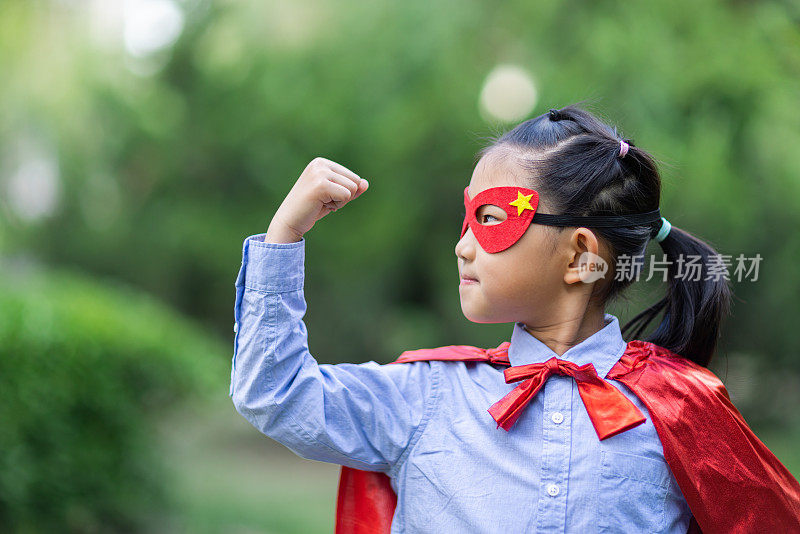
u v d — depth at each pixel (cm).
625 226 187
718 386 193
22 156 1018
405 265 1103
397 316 1132
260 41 956
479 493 177
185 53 1127
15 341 469
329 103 967
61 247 1211
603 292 192
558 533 172
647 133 756
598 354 190
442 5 898
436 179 988
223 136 1095
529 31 851
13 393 461
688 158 776
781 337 921
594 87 780
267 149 1074
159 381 597
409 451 186
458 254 192
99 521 561
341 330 1141
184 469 853
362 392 187
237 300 182
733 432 187
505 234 182
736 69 796
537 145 189
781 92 805
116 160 1103
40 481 484
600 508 174
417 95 922
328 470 1023
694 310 208
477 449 181
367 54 937
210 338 1240
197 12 1102
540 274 183
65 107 938
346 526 199
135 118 1032
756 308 906
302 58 962
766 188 837
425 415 189
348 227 1045
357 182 183
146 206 1187
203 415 760
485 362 200
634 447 179
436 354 199
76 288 680
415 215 1023
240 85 1029
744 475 184
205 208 1169
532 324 192
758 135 816
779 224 857
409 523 183
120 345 559
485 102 879
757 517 183
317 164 182
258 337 177
